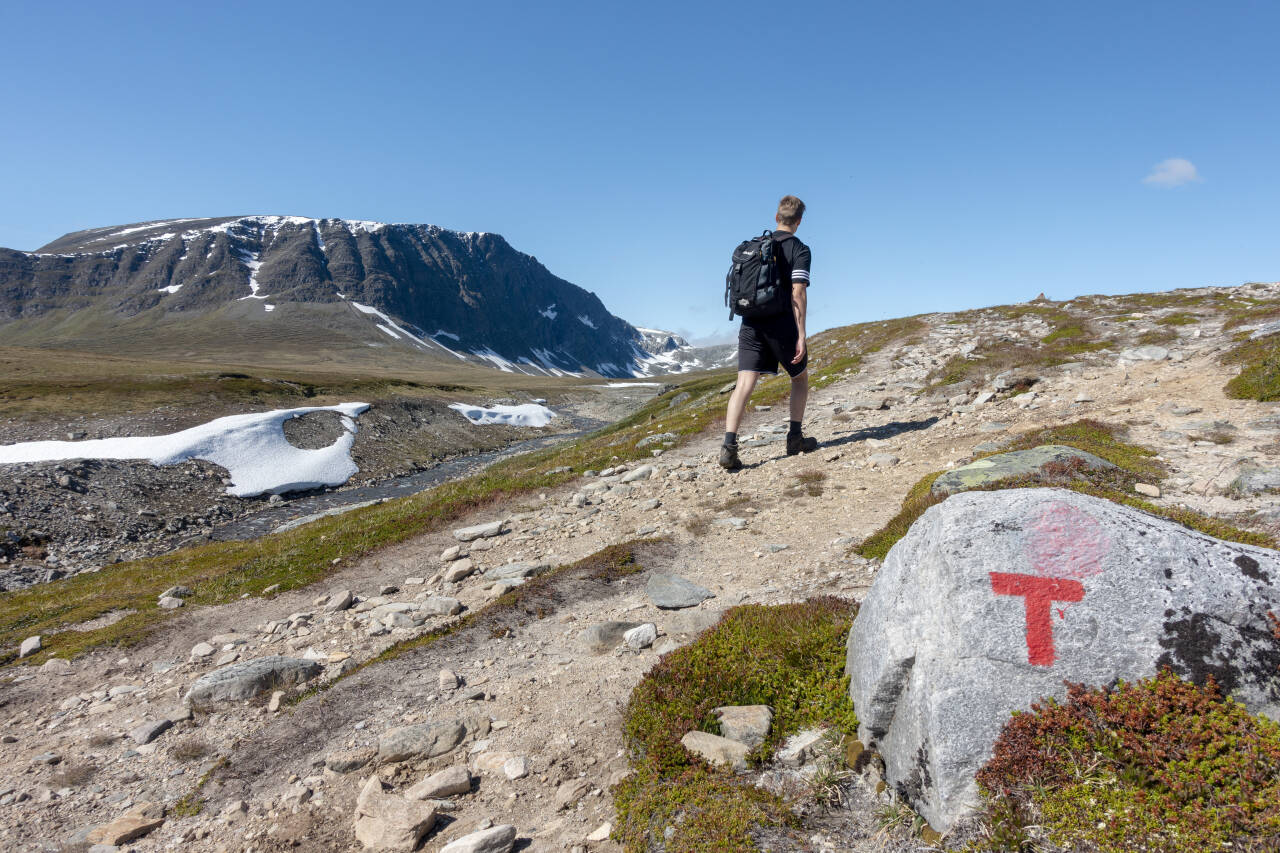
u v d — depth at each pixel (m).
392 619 9.70
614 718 6.21
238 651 9.55
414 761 6.08
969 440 14.05
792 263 13.26
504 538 13.39
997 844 3.56
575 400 162.75
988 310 46.31
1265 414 11.43
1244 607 3.79
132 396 74.06
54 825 5.84
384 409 85.38
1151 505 7.58
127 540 36.88
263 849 5.15
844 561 9.05
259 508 46.97
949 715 3.98
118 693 8.57
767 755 5.00
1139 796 3.50
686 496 14.05
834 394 26.56
